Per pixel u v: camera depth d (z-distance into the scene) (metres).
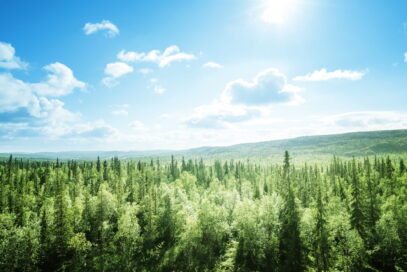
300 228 51.41
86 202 73.94
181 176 131.62
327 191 91.69
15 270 51.84
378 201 67.19
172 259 58.31
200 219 63.06
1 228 58.41
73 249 57.94
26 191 105.94
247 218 57.75
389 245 49.00
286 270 49.50
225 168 181.88
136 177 129.75
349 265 45.31
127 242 59.44
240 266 55.09
